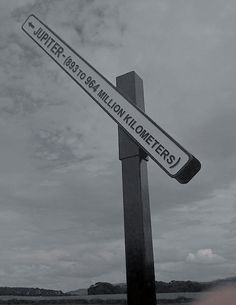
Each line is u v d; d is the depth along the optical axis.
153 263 4.21
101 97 4.47
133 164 4.38
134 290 4.04
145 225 4.19
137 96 4.65
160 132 3.98
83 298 13.19
